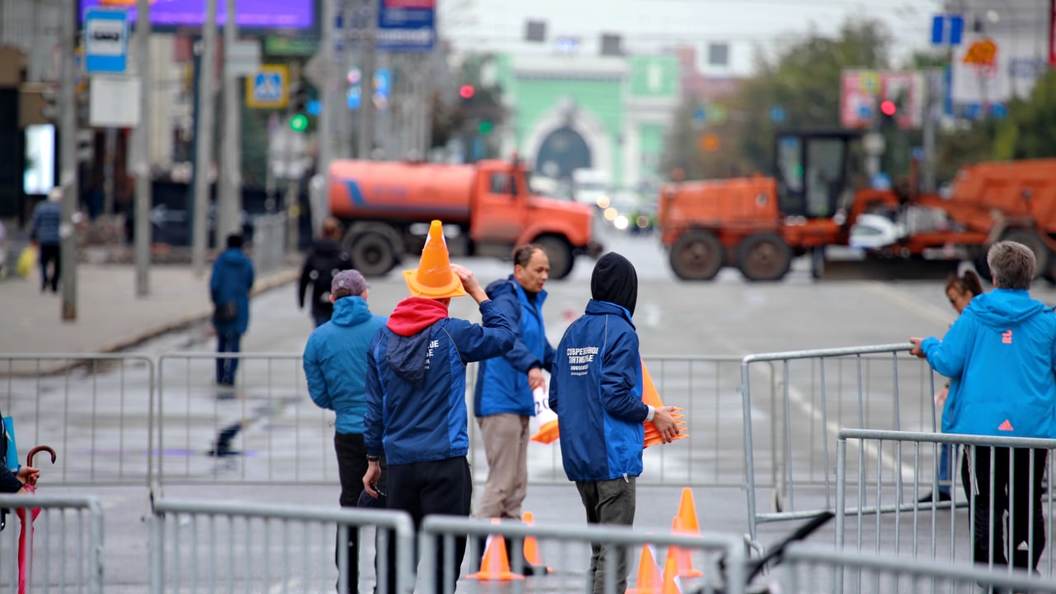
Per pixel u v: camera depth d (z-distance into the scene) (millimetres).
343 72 137250
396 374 20656
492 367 25156
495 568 24000
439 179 100062
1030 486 20984
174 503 15164
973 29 135875
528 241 99875
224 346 48219
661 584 22172
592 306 21312
